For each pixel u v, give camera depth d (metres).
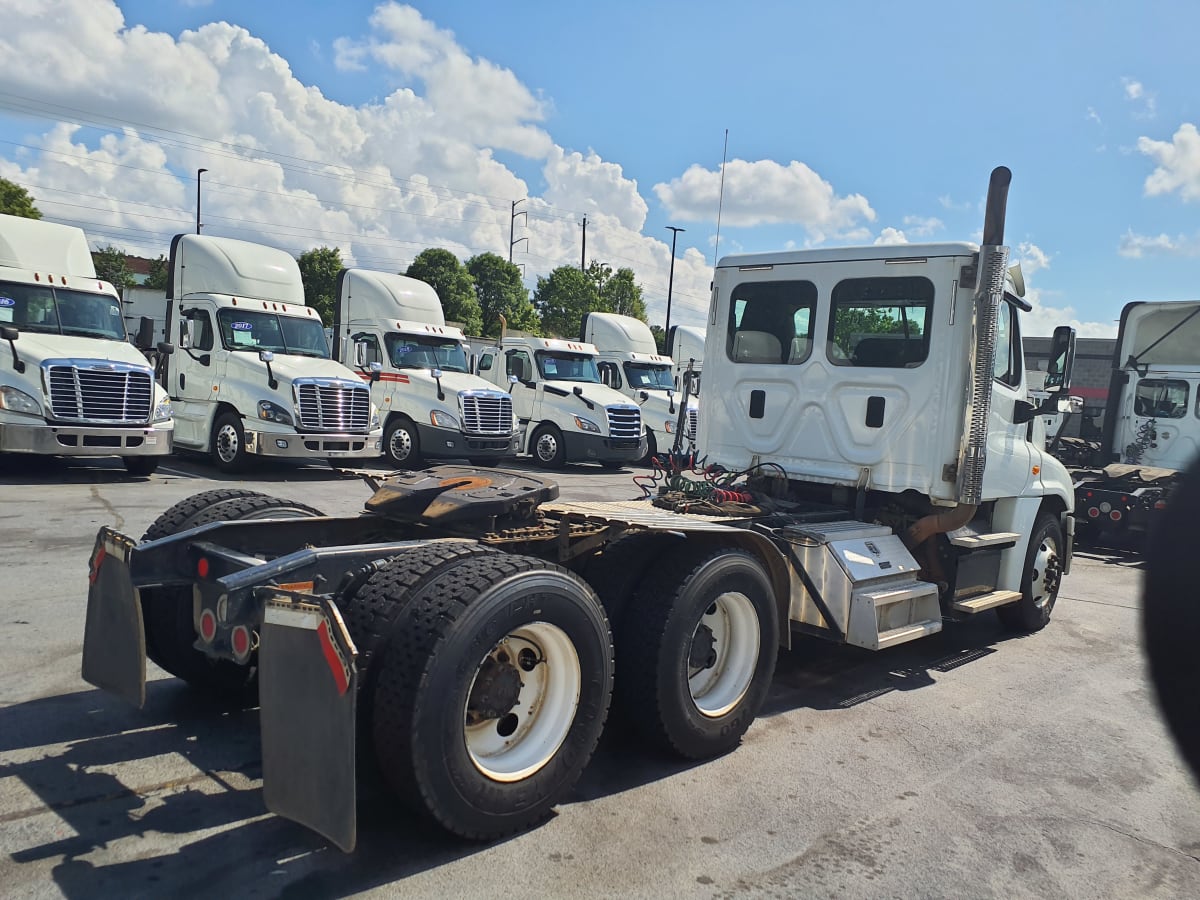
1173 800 4.04
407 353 16.92
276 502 4.72
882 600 4.97
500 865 3.15
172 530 4.41
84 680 4.23
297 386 13.33
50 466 13.16
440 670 3.05
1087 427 14.59
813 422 6.06
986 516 6.57
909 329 5.67
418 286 17.69
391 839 3.29
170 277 14.77
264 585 3.29
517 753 3.43
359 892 2.93
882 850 3.44
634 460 18.17
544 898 2.96
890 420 5.72
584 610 3.55
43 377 11.17
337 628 2.84
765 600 4.47
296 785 2.94
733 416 6.48
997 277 5.37
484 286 64.56
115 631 3.77
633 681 3.98
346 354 17.08
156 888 2.88
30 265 12.29
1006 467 6.27
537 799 3.39
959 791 4.02
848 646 6.39
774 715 4.90
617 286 67.44
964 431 5.47
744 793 3.87
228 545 4.00
